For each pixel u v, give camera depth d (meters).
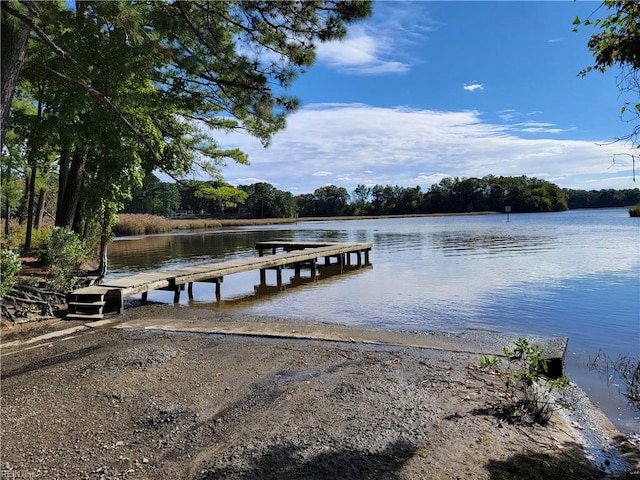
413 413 3.96
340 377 4.93
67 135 9.84
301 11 6.56
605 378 5.09
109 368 5.21
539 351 4.39
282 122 9.05
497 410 4.03
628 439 3.66
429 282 12.29
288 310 9.18
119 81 9.76
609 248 20.16
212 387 4.66
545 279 12.29
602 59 2.95
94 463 3.23
